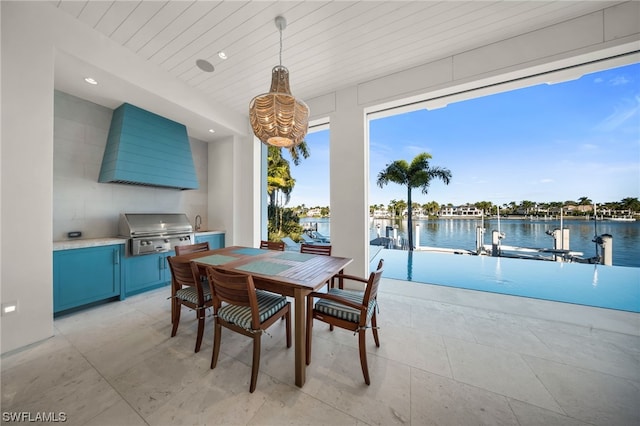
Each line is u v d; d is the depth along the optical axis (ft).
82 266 7.58
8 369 4.75
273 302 5.26
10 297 5.33
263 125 5.38
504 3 6.03
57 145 8.35
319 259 6.79
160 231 10.10
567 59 6.71
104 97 8.78
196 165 13.75
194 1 5.88
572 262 15.14
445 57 8.29
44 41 5.85
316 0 5.86
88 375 4.62
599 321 7.02
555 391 4.24
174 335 6.20
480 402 3.99
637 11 5.92
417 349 5.59
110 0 5.86
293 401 4.00
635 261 14.56
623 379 4.55
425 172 21.30
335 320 4.92
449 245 22.74
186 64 8.52
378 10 6.19
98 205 9.39
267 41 7.37
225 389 4.27
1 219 5.23
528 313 7.61
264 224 14.01
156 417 3.65
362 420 3.62
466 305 8.26
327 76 9.40
